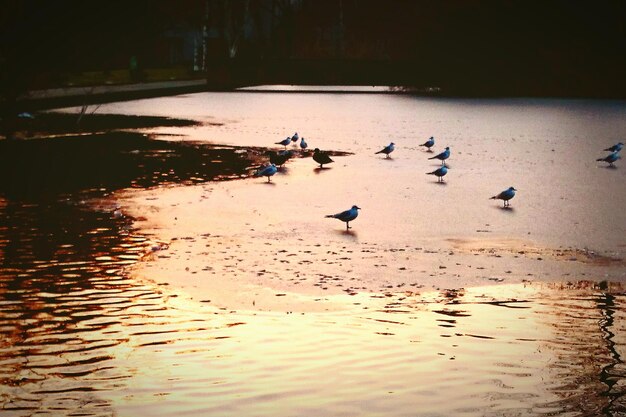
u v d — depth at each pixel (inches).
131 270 544.7
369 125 1649.9
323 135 1459.2
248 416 333.7
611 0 2716.5
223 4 3398.1
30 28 1437.0
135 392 354.9
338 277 528.1
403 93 2849.4
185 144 1309.1
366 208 768.9
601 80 2746.1
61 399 347.3
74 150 1214.9
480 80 2878.9
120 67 3100.4
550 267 551.2
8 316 448.8
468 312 457.7
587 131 1541.6
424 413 335.9
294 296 487.8
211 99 2452.0
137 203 788.0
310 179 954.7
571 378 368.8
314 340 415.2
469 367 380.8
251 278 525.3
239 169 1031.6
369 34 3548.2
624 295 486.9
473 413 335.3
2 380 365.7
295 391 356.5
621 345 406.0
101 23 2554.1
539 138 1418.6
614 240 628.7
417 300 479.8
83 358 391.5
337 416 333.4
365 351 400.2
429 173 933.2
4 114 1353.3
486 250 600.1
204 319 446.6
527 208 767.1
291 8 3602.4
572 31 2765.7
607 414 334.3
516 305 469.7
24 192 849.5
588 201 803.4
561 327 432.1
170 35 3752.5
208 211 748.6
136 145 1286.9
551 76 2800.2
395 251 597.6
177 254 588.4
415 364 385.1
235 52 3464.6
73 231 663.8
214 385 362.6
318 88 2999.5
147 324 438.3
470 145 1312.7
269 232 661.3
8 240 630.5
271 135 1456.7
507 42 2824.8
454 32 2918.3
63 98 2046.0
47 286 506.9
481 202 801.6
